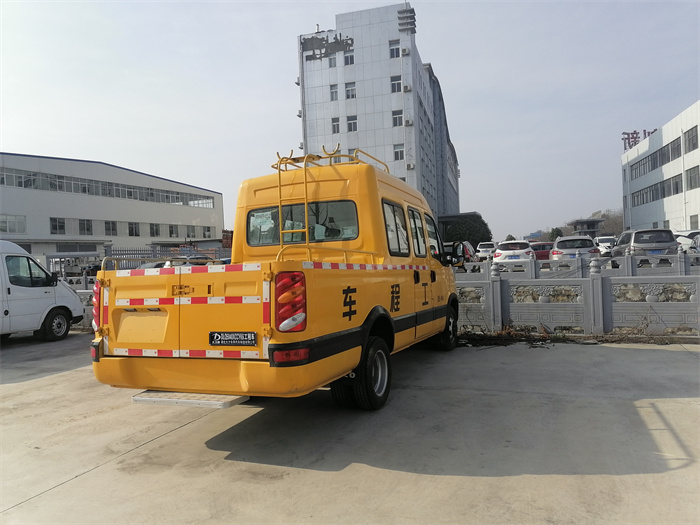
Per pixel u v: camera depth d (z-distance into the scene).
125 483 3.63
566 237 18.23
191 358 3.95
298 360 3.66
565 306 8.64
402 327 5.64
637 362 6.60
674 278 8.09
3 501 3.42
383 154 45.88
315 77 47.47
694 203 38.62
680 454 3.73
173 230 59.31
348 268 4.41
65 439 4.62
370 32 46.03
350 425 4.67
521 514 2.97
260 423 4.86
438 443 4.14
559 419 4.57
